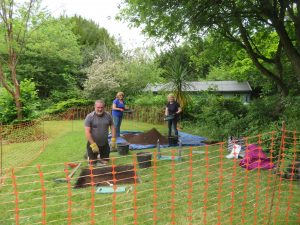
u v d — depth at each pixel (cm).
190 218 348
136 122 1402
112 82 1656
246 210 378
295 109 695
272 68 1120
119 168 549
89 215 364
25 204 398
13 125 953
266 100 883
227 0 684
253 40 1038
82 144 826
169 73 1225
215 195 425
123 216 361
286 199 411
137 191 439
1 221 350
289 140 558
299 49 802
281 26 758
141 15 788
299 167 476
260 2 710
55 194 432
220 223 344
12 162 631
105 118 557
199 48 1020
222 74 2358
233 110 984
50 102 1794
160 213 369
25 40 1066
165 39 845
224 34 898
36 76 1869
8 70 1661
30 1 984
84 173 522
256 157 550
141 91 1719
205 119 1101
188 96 1239
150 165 568
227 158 629
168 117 841
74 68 2014
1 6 947
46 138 942
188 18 708
